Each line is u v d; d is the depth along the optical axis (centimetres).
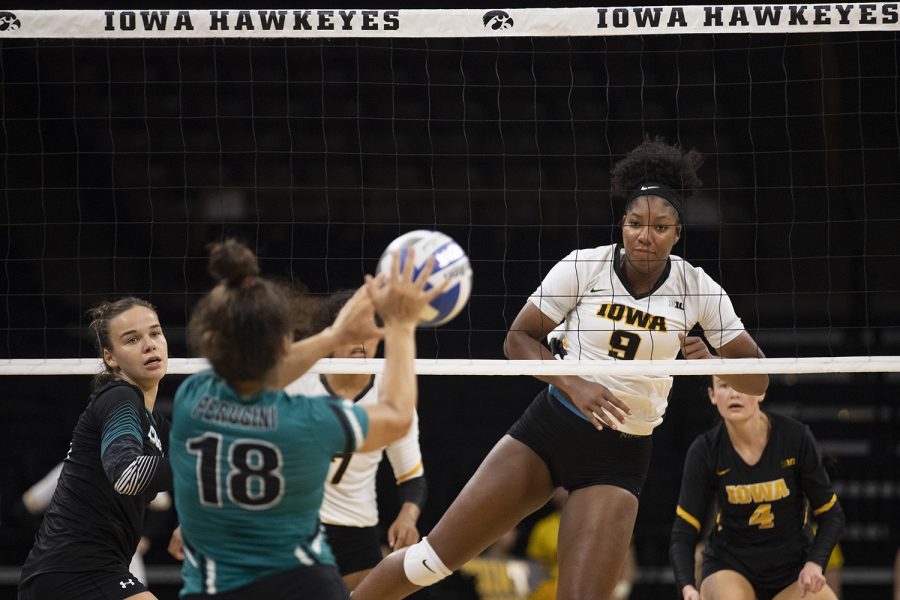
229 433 744
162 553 2459
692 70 3228
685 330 1161
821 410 2661
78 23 1316
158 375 1172
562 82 3250
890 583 2362
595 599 1084
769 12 1293
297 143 3181
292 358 815
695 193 1175
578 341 1171
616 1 3028
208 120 3183
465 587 2180
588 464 1141
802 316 2938
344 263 3045
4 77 3148
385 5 3186
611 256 1173
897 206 3033
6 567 2422
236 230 3045
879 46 3105
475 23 1302
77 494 1109
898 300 2916
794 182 3105
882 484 2502
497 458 1165
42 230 3067
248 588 734
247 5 3186
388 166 3166
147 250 3052
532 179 3148
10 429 2608
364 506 1398
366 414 760
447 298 879
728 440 1481
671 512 2477
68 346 2888
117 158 3139
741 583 1462
